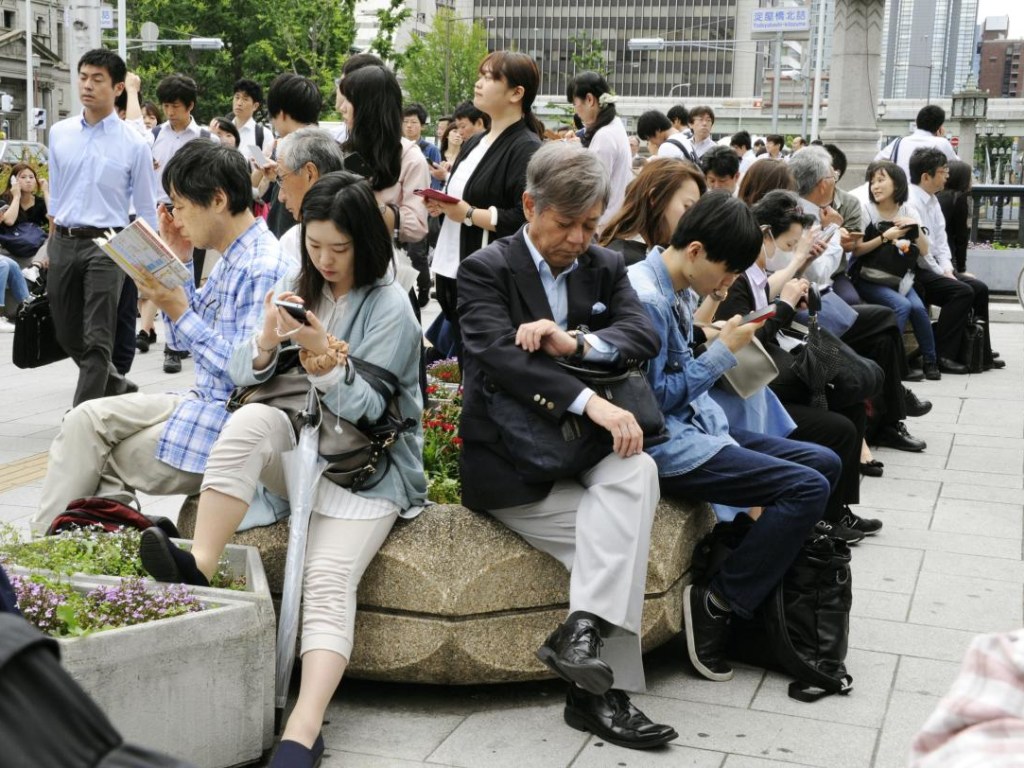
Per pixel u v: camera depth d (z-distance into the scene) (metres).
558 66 128.25
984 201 15.23
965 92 24.97
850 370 5.46
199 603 3.21
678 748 3.47
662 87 127.12
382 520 3.57
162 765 0.88
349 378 3.47
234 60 45.75
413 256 13.08
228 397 3.94
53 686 0.87
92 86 7.07
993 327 13.12
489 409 3.63
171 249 4.03
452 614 3.59
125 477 4.13
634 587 3.47
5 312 12.20
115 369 7.51
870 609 4.70
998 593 4.89
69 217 7.11
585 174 3.60
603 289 3.85
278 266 3.98
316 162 4.59
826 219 6.96
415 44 46.53
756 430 4.65
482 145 5.75
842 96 14.86
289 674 3.39
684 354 4.10
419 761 3.35
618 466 3.54
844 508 5.63
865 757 3.44
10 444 7.07
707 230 3.96
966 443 7.62
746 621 4.07
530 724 3.61
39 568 3.39
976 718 1.29
